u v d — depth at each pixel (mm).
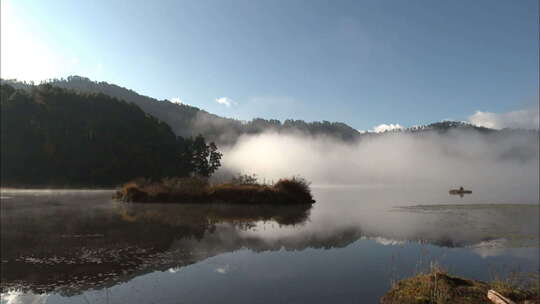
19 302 8094
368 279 9648
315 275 10031
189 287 8992
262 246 14086
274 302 7949
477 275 10375
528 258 12453
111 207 29141
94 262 11484
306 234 16953
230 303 7883
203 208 29422
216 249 13484
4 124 82438
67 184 76062
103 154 89062
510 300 7234
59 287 9094
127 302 8008
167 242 14758
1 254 12508
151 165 92500
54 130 87562
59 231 17172
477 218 23438
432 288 8031
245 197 34281
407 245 14453
